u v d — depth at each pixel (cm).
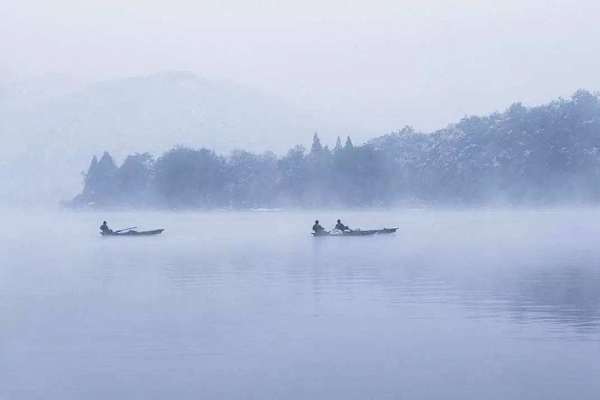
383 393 4325
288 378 4619
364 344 5391
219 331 5866
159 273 9969
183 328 5988
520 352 5094
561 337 5491
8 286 8675
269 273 9794
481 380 4512
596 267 9956
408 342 5431
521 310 6562
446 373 4656
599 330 5706
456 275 9219
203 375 4694
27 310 6894
